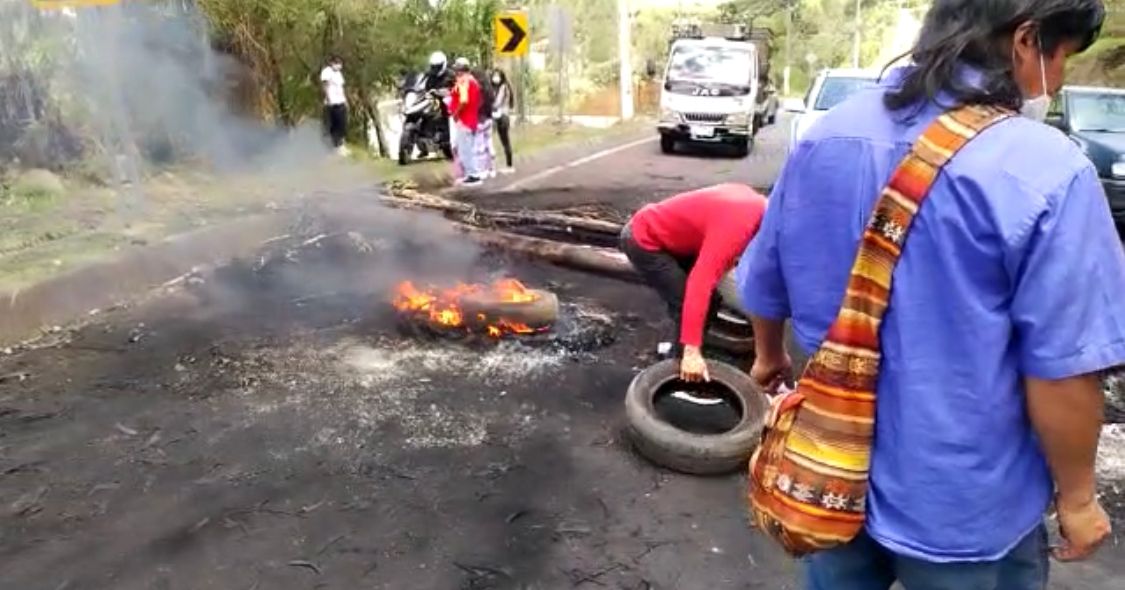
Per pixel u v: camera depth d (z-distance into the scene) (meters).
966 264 1.32
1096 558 3.08
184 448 3.95
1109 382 4.64
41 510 3.42
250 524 3.32
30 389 4.62
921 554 1.44
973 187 1.29
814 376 1.50
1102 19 1.37
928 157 1.34
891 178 1.38
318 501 3.49
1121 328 1.27
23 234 7.15
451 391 4.61
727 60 16.73
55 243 6.93
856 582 1.69
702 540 3.24
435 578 2.98
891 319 1.40
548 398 4.54
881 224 1.38
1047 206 1.25
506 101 12.76
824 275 1.49
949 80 1.37
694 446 3.69
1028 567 1.60
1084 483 1.39
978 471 1.38
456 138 11.52
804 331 1.56
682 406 4.25
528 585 2.95
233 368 4.90
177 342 5.33
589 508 3.46
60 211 8.02
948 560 1.44
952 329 1.35
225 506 3.45
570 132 19.39
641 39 50.62
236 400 4.47
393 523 3.33
